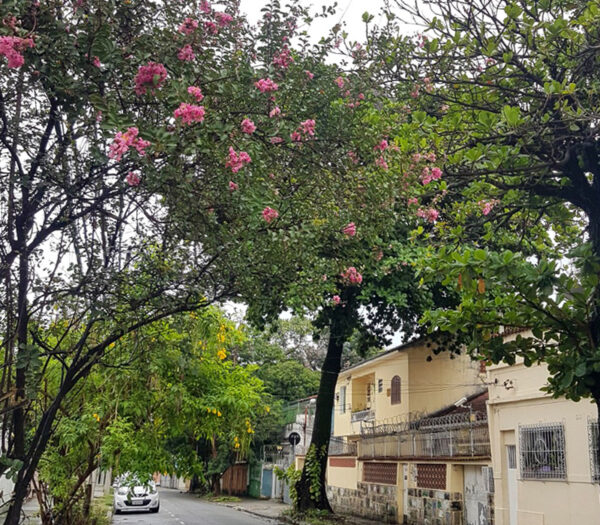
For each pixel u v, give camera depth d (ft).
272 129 19.03
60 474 34.68
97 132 17.25
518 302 17.88
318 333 61.46
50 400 26.76
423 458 56.65
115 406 33.88
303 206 22.91
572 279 16.97
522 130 20.68
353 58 25.75
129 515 76.23
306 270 23.90
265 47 22.39
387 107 26.81
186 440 40.06
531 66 23.32
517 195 23.00
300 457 90.53
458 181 25.12
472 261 17.11
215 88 17.29
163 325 27.20
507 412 42.60
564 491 36.50
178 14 17.81
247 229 19.40
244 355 123.34
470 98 24.21
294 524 60.95
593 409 34.91
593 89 21.47
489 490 46.62
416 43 25.66
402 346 77.41
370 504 69.51
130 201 18.78
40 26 14.97
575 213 25.32
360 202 23.39
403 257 46.80
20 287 17.01
